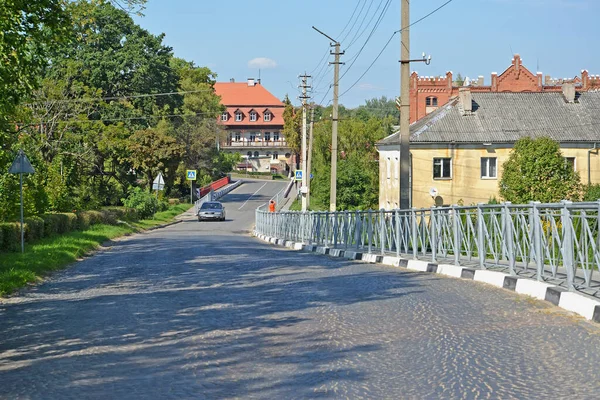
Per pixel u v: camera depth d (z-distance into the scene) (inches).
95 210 1637.6
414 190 2219.5
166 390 259.0
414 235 736.3
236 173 5452.8
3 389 268.8
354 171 2802.7
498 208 553.9
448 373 270.2
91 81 2583.7
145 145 2741.1
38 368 302.0
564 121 2283.5
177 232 1803.6
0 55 581.6
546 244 472.4
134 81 2726.4
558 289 426.9
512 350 304.3
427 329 357.4
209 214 2423.7
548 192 1903.3
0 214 953.5
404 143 937.5
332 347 323.9
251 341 342.0
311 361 298.0
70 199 1454.2
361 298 474.9
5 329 400.2
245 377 274.4
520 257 511.8
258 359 304.3
